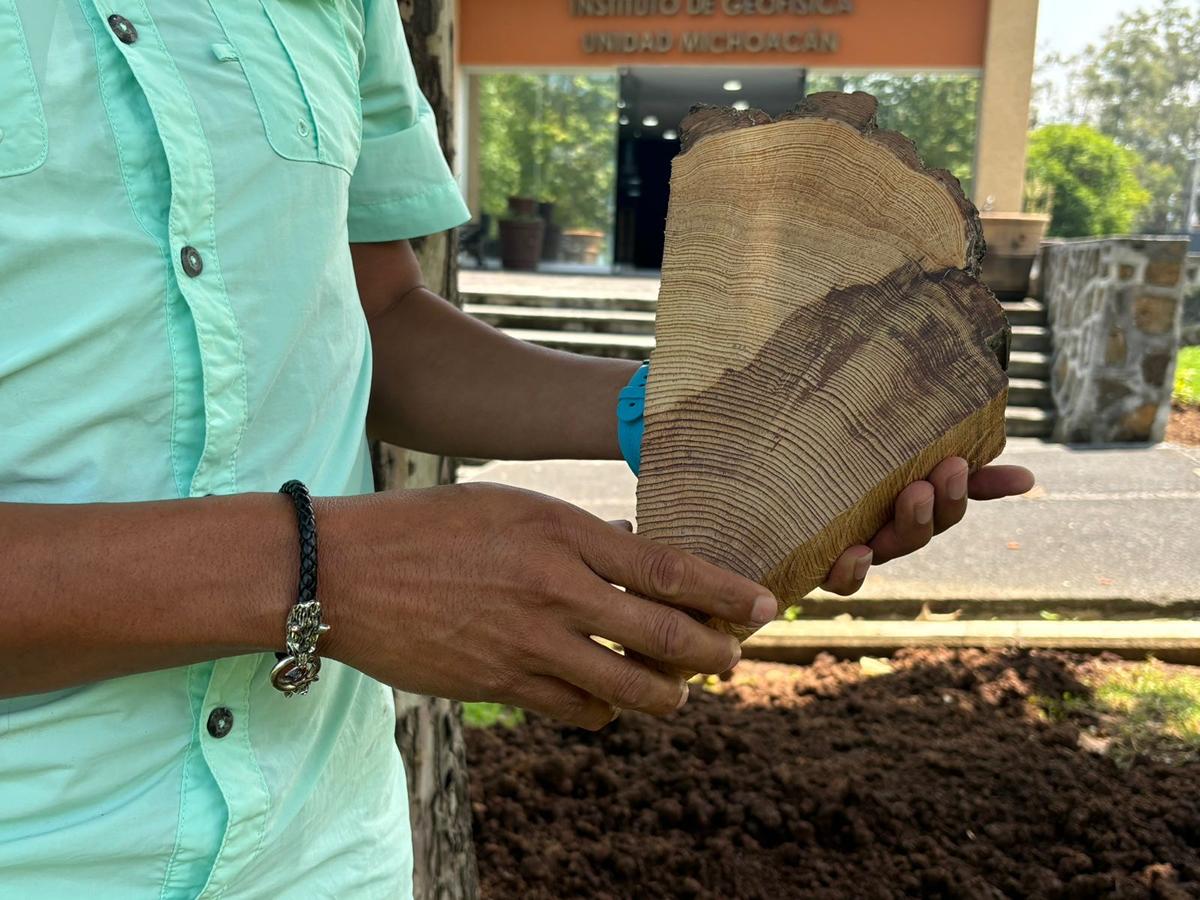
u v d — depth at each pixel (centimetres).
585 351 801
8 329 64
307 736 85
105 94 67
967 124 1154
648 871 248
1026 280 775
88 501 68
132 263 68
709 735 303
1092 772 289
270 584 63
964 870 246
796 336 77
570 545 67
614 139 1249
